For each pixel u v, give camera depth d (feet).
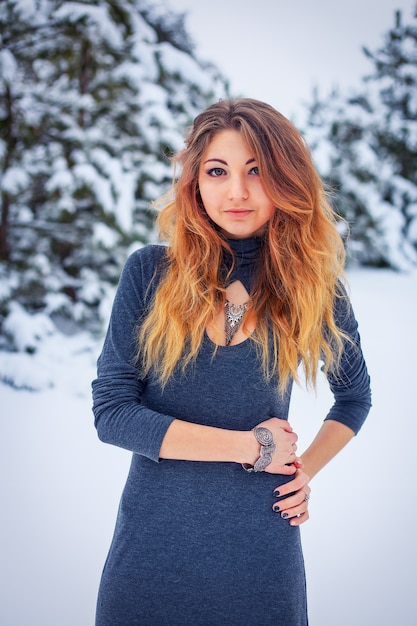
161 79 19.49
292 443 3.87
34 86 17.98
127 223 17.20
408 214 29.25
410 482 10.35
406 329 18.95
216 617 3.77
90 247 17.56
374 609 7.23
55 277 17.28
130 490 3.96
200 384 3.93
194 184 4.06
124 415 3.75
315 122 28.45
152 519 3.84
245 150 3.85
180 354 3.91
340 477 10.51
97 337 16.40
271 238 4.08
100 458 10.91
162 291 3.95
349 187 26.53
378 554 8.43
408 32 30.37
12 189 16.53
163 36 21.07
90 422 12.48
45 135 17.67
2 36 16.89
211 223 4.16
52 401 13.50
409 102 30.50
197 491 3.82
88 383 14.15
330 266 4.30
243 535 3.79
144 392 4.09
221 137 3.87
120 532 3.92
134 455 4.11
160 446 3.63
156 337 3.93
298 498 3.92
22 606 6.96
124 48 18.44
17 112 17.16
